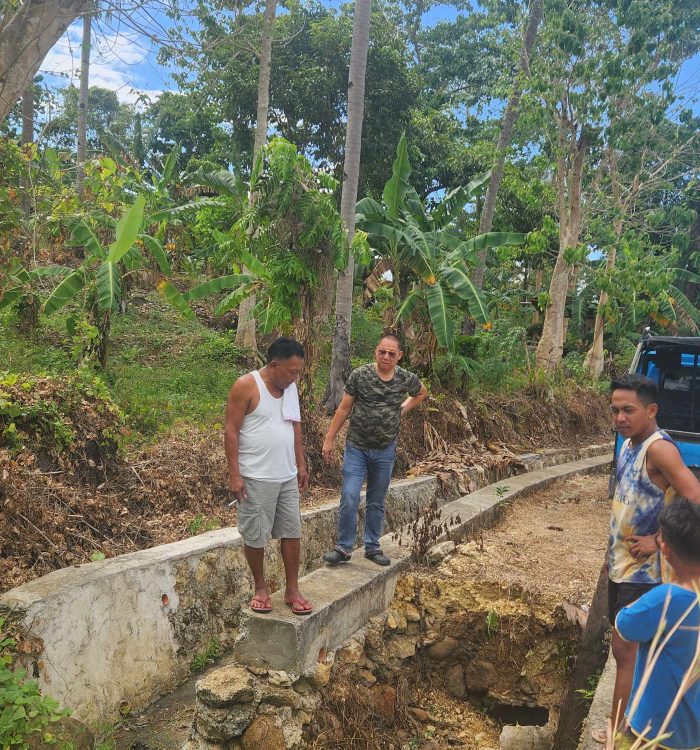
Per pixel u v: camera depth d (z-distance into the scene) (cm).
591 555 663
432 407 1012
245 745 422
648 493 332
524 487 900
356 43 942
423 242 1046
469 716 551
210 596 559
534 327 2255
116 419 674
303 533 668
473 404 1117
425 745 508
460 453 991
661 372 754
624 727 234
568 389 1461
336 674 479
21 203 1016
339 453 836
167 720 470
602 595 528
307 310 836
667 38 1368
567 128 1460
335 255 824
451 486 890
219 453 751
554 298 1510
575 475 1076
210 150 2428
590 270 1784
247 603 590
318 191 809
